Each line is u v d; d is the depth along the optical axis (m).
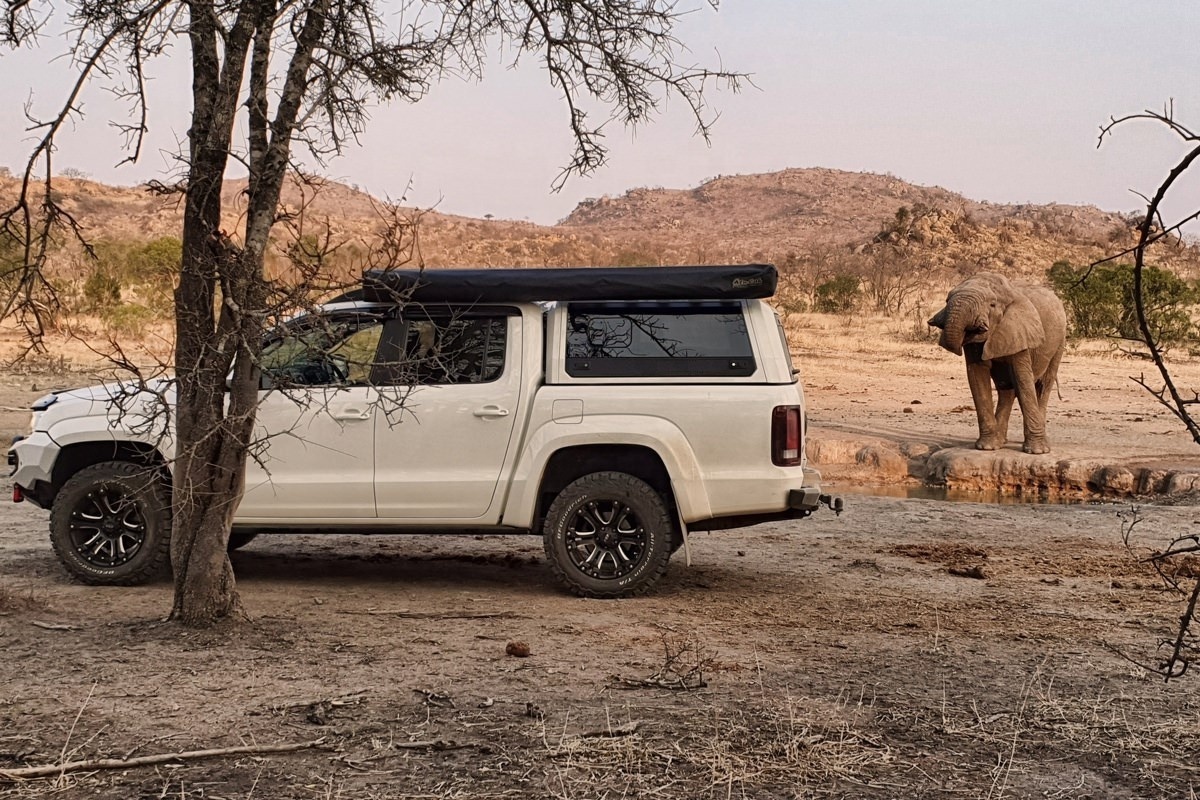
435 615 6.95
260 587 7.76
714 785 4.34
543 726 4.92
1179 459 13.85
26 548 8.93
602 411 7.38
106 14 5.68
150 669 5.63
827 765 4.56
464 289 7.39
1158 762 4.70
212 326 6.08
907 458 14.88
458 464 7.49
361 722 4.95
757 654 6.21
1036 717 5.23
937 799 4.28
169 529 7.54
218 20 5.80
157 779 4.32
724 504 7.34
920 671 5.96
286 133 5.84
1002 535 10.42
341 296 7.49
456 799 4.18
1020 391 14.17
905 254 73.25
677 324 7.49
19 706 5.07
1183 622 3.49
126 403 7.47
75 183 73.00
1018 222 116.00
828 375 23.69
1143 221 3.08
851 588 8.12
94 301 26.62
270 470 7.54
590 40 6.68
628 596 7.53
